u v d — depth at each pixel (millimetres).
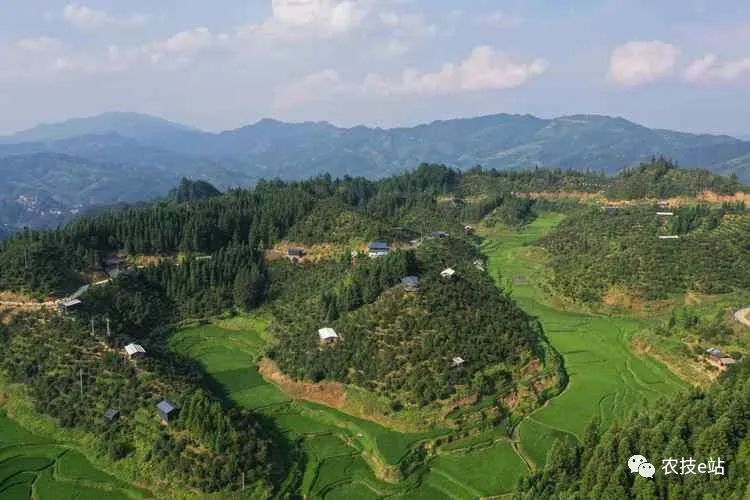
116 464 104625
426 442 110938
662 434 87062
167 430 107125
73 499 98062
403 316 139625
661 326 154875
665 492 79812
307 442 114500
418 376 122938
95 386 119812
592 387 133875
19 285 150125
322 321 150000
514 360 133750
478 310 144000
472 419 116562
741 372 101062
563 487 87000
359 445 113000
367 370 128125
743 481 75938
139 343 134875
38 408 118562
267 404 127000
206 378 139375
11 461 107438
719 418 85375
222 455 101562
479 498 97438
